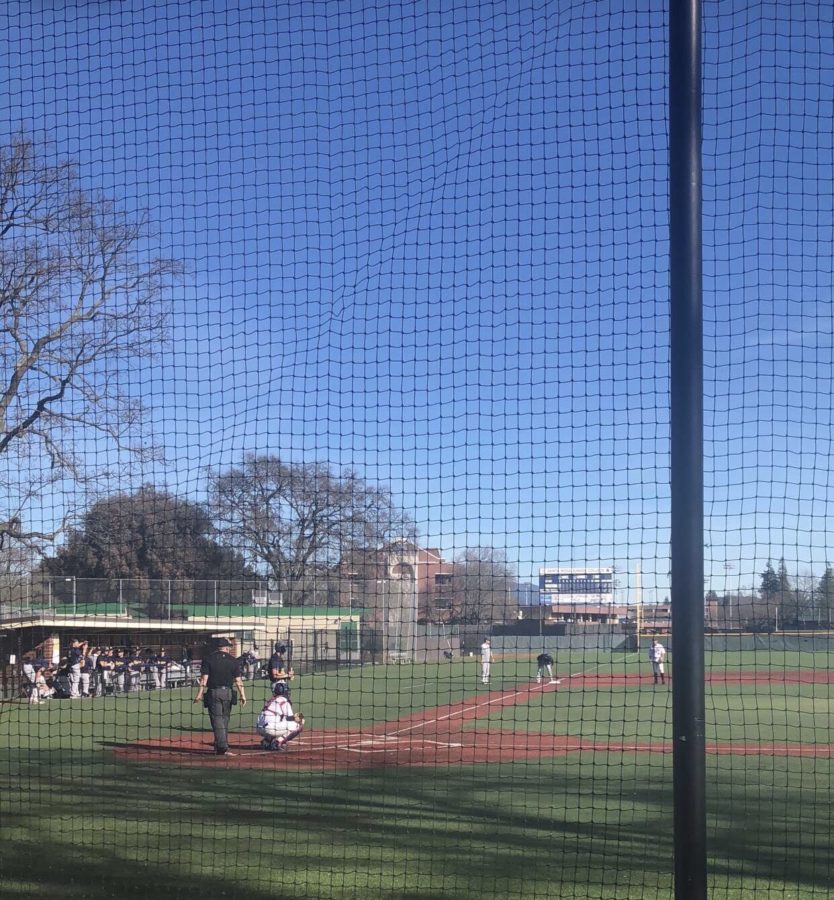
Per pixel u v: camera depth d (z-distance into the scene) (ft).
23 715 58.44
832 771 42.96
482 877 25.14
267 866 26.37
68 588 42.39
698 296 16.28
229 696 47.83
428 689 81.97
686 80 16.49
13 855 27.71
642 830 30.99
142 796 37.09
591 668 102.73
